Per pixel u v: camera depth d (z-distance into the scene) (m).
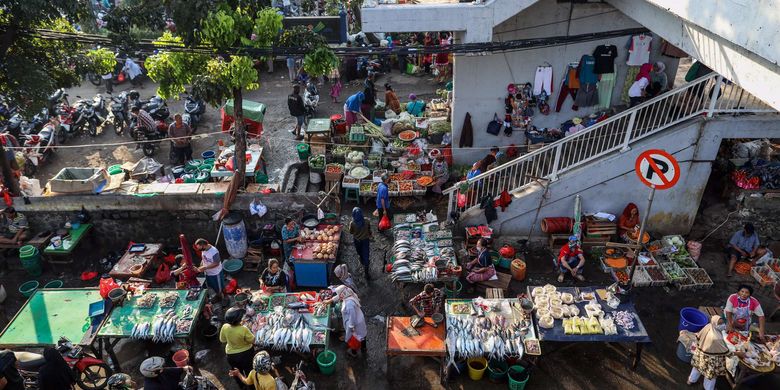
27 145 14.67
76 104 16.95
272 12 9.75
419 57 20.53
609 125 12.23
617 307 8.40
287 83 19.89
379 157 13.53
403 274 9.63
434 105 16.05
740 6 5.88
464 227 11.33
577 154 12.09
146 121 15.05
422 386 8.27
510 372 8.12
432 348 7.86
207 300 9.26
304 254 9.93
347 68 19.66
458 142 13.83
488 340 7.90
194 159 14.68
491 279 9.87
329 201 12.39
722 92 10.00
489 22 10.55
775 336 8.12
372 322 9.51
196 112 16.58
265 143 15.59
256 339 8.16
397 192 12.38
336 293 8.57
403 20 10.55
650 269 10.31
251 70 10.25
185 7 9.45
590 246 10.93
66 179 11.70
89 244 11.48
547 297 8.57
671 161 7.93
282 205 10.97
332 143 13.78
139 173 12.86
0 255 11.12
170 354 8.85
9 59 10.48
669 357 8.66
